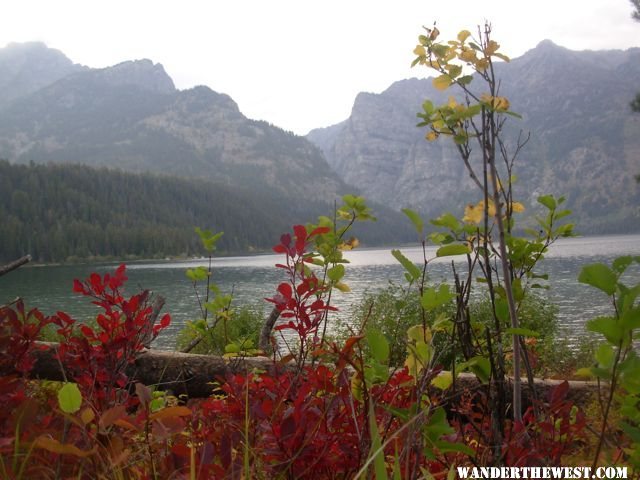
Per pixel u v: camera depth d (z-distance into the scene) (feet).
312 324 5.43
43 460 3.92
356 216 6.88
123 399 5.38
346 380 4.27
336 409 4.37
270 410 4.20
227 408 5.05
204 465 3.48
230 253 542.57
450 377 4.29
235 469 3.60
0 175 447.01
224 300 10.05
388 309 21.31
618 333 2.87
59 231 378.12
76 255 373.81
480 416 5.23
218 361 10.94
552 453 4.45
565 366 22.71
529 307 23.86
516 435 4.24
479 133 4.57
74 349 5.65
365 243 648.79
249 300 82.94
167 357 10.93
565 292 89.45
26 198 424.87
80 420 3.50
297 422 3.88
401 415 3.64
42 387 7.22
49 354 9.47
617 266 3.11
